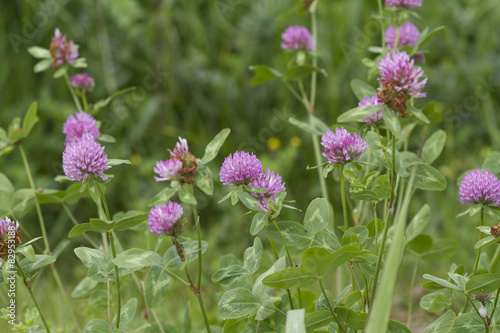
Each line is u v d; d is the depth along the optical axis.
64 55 3.02
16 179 5.57
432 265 4.66
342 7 5.97
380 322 1.47
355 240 1.98
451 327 2.02
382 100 1.87
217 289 4.25
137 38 6.13
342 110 5.91
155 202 1.99
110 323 2.52
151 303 2.04
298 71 3.17
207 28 6.30
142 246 4.53
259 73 3.19
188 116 6.11
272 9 6.18
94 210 5.58
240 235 5.23
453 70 6.04
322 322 1.96
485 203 2.04
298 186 5.77
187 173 1.96
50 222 5.54
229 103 6.10
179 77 6.12
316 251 1.73
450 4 6.24
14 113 5.80
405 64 1.84
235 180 1.95
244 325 2.10
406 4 2.89
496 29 6.21
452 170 5.45
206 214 5.49
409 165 2.14
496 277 1.86
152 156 5.96
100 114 5.85
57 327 3.46
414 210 5.25
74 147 2.03
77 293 2.87
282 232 2.03
